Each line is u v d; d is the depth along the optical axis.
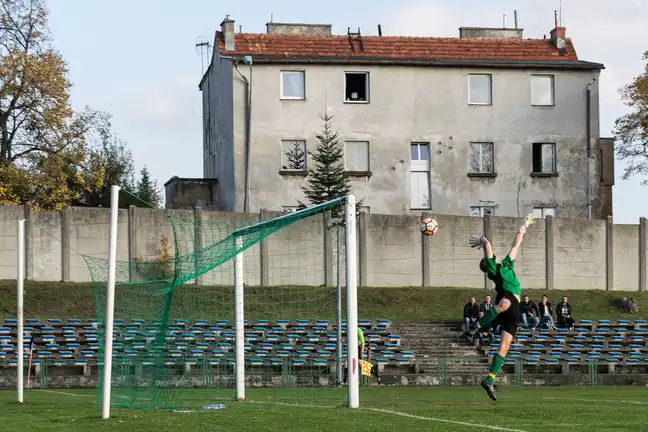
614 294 71.19
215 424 20.97
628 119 85.94
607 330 64.38
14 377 46.69
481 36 90.12
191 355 47.62
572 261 71.38
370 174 80.31
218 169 85.56
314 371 48.97
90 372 50.31
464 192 81.88
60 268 62.22
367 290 66.25
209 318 56.31
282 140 79.50
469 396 38.16
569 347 60.72
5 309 58.78
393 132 81.06
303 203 79.12
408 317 63.72
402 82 81.44
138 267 47.47
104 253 62.91
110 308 23.86
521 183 82.69
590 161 83.75
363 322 60.22
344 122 80.44
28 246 61.69
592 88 83.88
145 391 32.31
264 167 79.00
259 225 29.86
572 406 28.03
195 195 83.81
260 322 57.12
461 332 60.53
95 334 55.94
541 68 83.19
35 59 76.25
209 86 90.81
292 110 79.69
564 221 71.38
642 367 57.75
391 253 67.56
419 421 21.36
